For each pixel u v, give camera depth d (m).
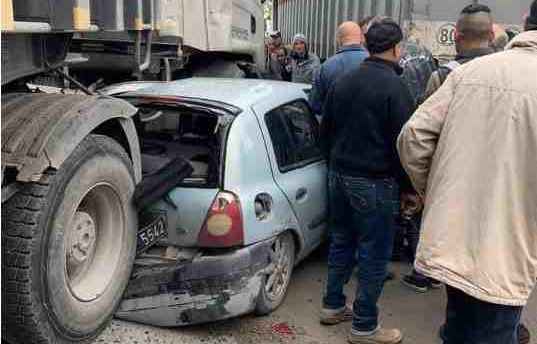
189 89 4.09
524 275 2.32
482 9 3.80
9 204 2.58
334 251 3.86
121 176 3.14
